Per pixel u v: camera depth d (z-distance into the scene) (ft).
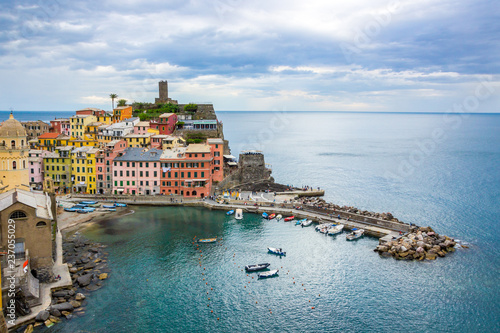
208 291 287.89
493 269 328.29
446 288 296.71
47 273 276.00
